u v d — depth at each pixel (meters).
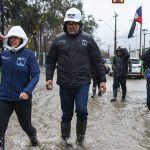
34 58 6.57
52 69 7.52
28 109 6.62
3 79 6.50
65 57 7.22
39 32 49.59
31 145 7.31
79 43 7.21
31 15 44.91
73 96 7.41
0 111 6.45
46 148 7.22
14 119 10.09
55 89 19.72
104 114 11.46
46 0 46.56
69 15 7.14
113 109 12.63
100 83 7.44
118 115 11.35
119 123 10.02
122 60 14.88
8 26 40.88
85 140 7.98
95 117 10.87
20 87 6.48
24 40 6.51
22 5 41.72
